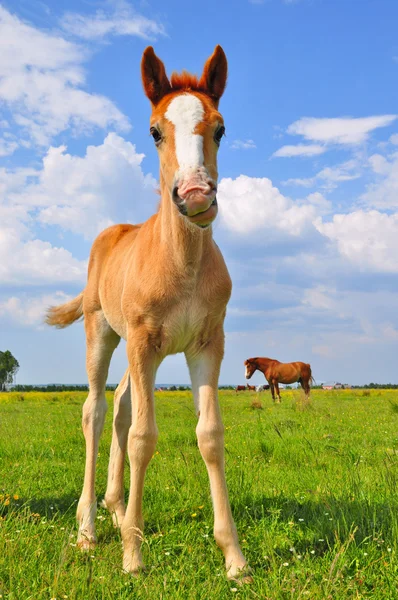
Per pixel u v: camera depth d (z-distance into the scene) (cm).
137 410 326
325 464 557
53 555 302
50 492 466
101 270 470
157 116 321
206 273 333
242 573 280
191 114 309
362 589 254
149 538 336
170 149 305
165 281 326
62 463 597
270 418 1078
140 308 334
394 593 249
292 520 347
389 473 430
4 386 8775
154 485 470
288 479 479
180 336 338
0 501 391
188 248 318
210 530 356
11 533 320
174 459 594
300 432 799
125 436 425
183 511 396
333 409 1354
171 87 348
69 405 1917
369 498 377
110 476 419
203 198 276
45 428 980
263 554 298
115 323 422
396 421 1014
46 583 251
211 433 316
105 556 312
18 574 265
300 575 260
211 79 350
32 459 612
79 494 461
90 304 466
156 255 332
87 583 247
